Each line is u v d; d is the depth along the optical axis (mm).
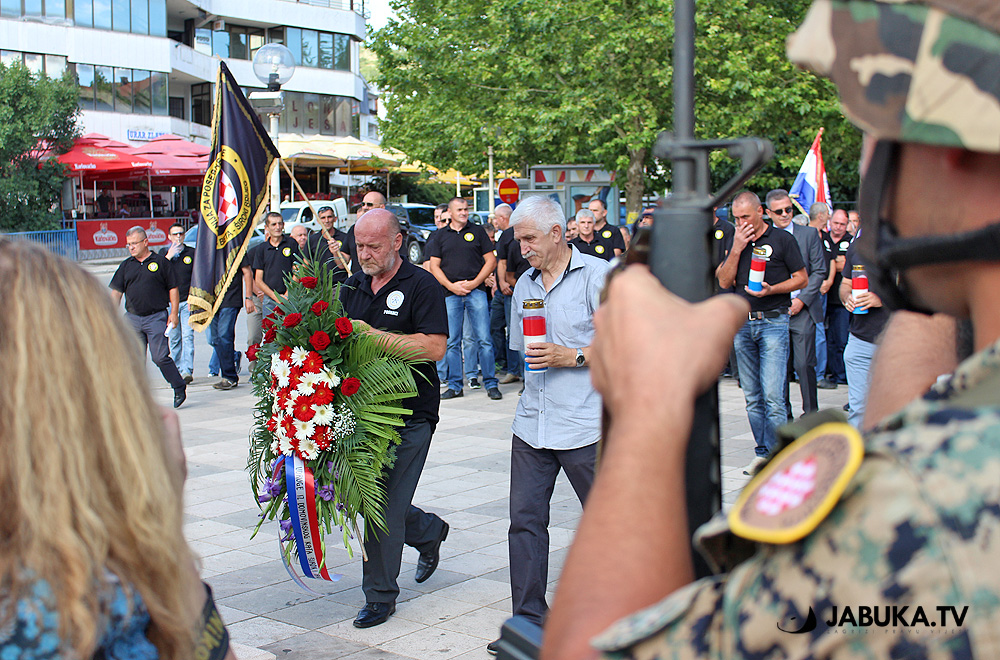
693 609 669
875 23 657
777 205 8156
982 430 592
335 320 4078
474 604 4461
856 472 608
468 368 10930
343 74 45531
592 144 19172
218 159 8133
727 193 817
